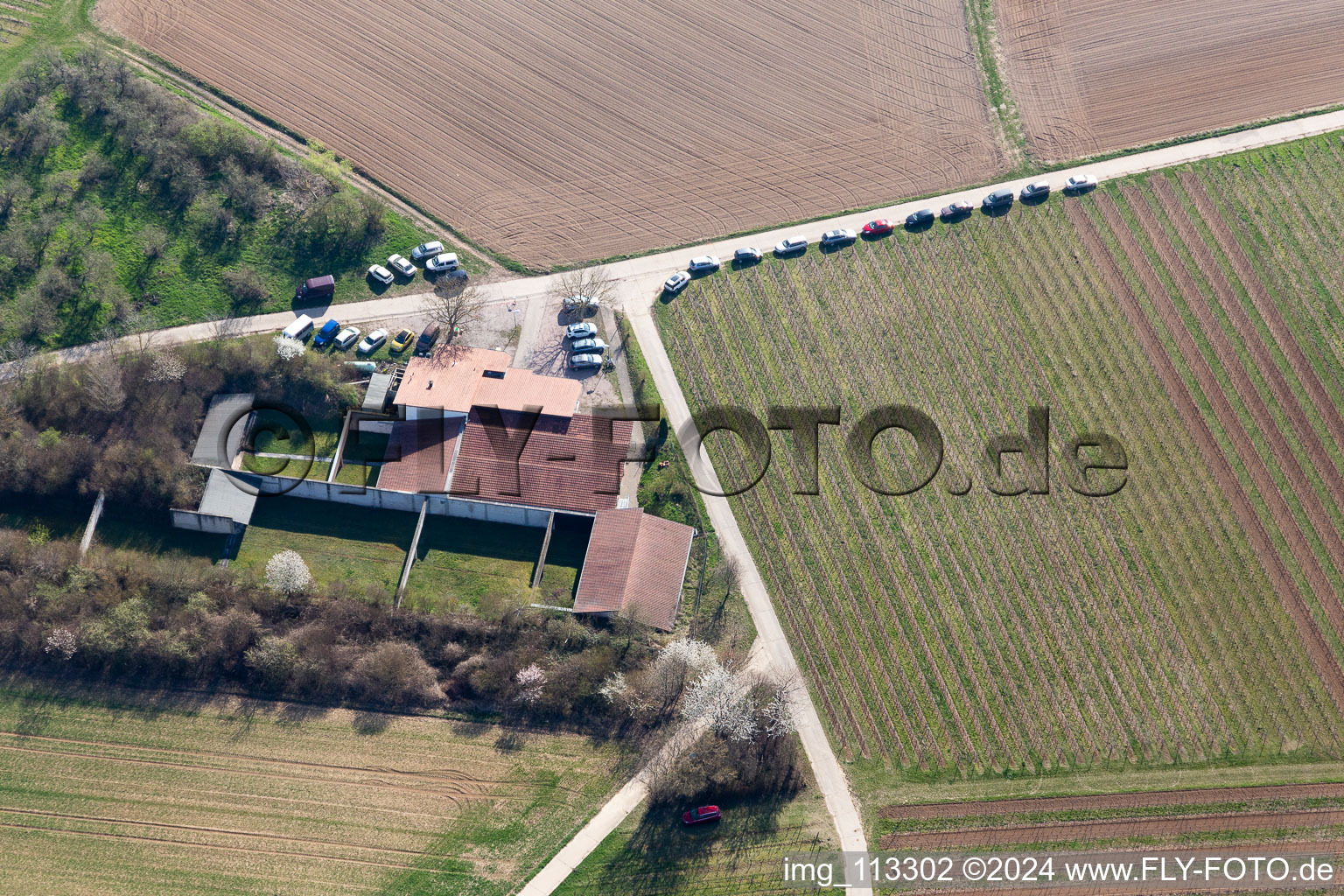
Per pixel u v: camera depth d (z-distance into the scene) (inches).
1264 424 3577.8
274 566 3056.1
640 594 3090.6
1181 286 3902.6
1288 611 3203.7
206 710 2955.2
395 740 2928.2
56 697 2962.6
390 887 2711.6
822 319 3814.0
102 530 3218.5
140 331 3612.2
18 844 2751.0
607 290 3863.2
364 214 3927.2
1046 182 4190.5
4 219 3823.8
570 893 2704.2
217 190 3969.0
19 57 4311.0
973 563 3292.3
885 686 3061.0
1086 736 2992.1
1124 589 3245.6
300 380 3474.4
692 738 2918.3
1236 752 2967.5
